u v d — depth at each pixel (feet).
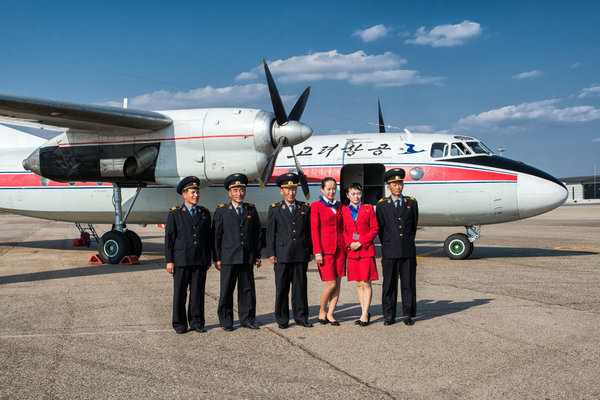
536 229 78.07
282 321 20.03
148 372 14.97
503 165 38.83
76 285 29.76
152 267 37.68
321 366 15.47
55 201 45.98
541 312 21.99
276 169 41.50
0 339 18.37
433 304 23.81
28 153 48.08
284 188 20.22
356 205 20.51
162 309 23.34
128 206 43.91
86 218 46.70
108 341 18.20
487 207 38.45
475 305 23.47
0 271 35.78
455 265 36.94
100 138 37.93
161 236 71.77
